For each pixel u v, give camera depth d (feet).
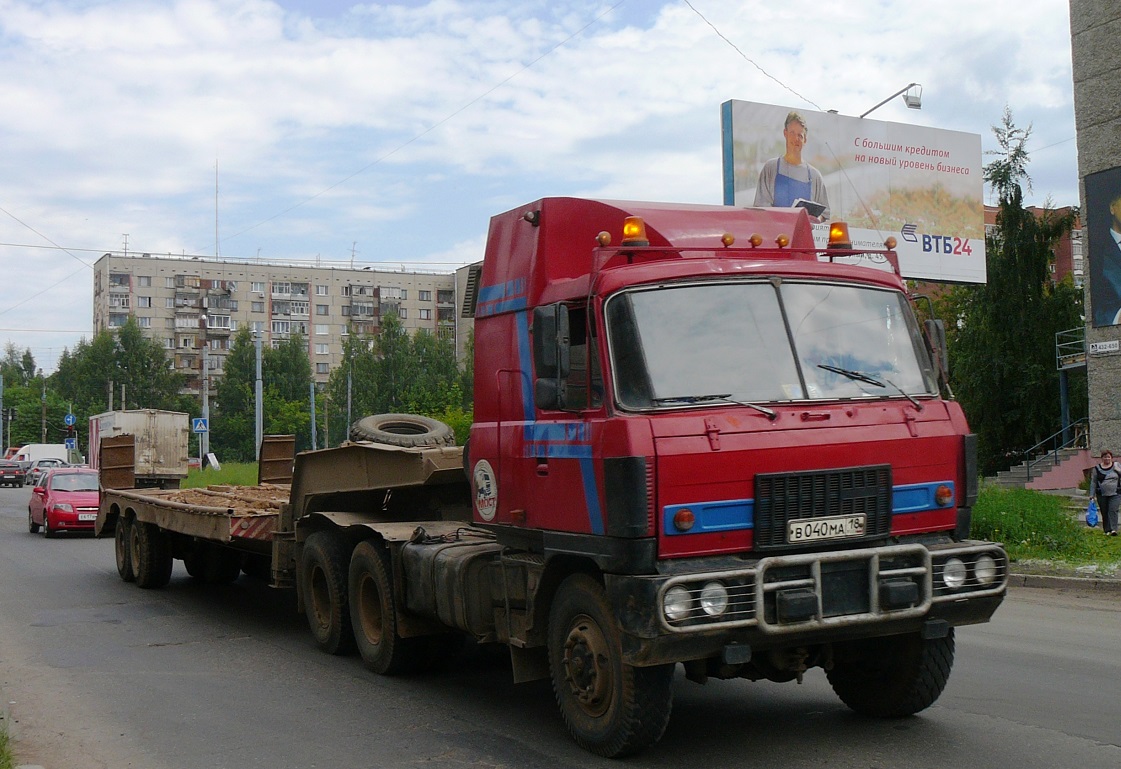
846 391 19.13
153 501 43.34
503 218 23.22
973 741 19.81
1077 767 18.13
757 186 77.77
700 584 16.74
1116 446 83.10
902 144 84.69
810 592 17.21
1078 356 102.42
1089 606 38.32
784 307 19.35
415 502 29.14
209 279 327.47
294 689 25.99
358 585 28.40
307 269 337.93
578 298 19.56
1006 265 115.55
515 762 19.21
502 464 21.81
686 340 18.51
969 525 19.85
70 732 22.36
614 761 18.94
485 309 23.18
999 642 30.48
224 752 20.57
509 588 21.52
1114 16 83.20
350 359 244.42
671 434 17.47
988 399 115.44
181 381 309.63
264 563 45.47
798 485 18.01
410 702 24.35
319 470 31.60
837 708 22.66
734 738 20.33
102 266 323.78
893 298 20.59
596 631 18.86
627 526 17.19
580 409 19.12
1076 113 86.07
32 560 59.26
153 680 27.43
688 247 19.70
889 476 18.80
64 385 355.36
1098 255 84.33
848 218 81.87
